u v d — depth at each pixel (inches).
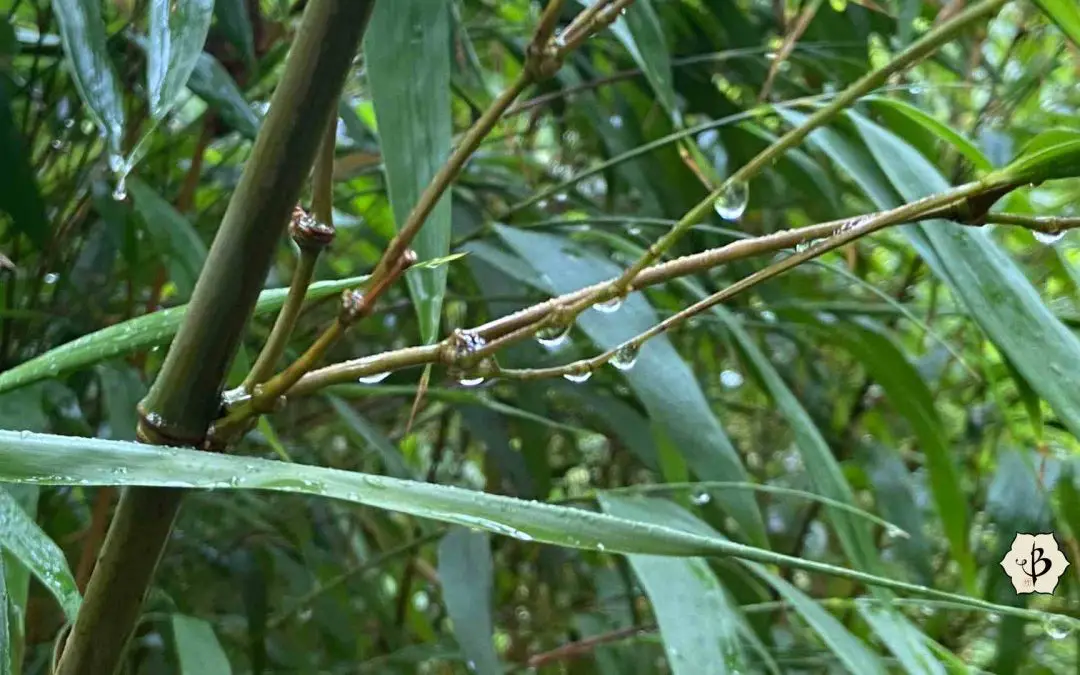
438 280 12.5
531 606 29.2
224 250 10.4
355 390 16.0
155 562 11.0
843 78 22.5
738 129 22.0
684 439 15.2
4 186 15.8
